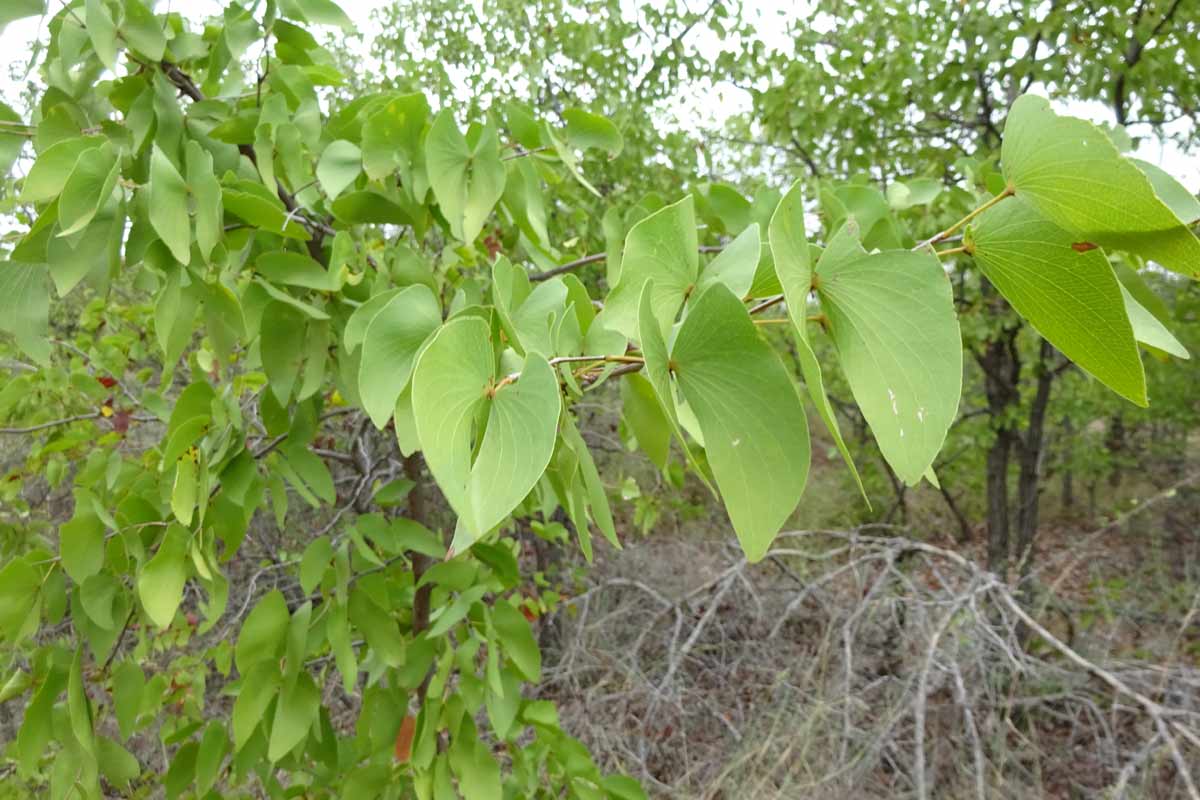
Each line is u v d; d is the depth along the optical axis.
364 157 1.00
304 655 1.07
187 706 1.95
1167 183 0.64
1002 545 4.01
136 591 1.12
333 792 1.40
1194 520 4.26
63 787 1.05
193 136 0.96
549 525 1.67
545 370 0.43
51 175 0.77
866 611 2.56
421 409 0.39
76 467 2.77
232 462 1.04
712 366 0.41
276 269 0.96
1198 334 3.55
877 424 0.41
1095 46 2.89
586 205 2.76
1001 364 3.95
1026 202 0.51
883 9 3.20
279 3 1.02
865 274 0.43
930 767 2.11
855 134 3.39
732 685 2.71
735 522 0.40
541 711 1.45
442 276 1.68
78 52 0.86
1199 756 1.96
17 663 2.06
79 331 2.63
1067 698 2.33
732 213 1.27
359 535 1.16
